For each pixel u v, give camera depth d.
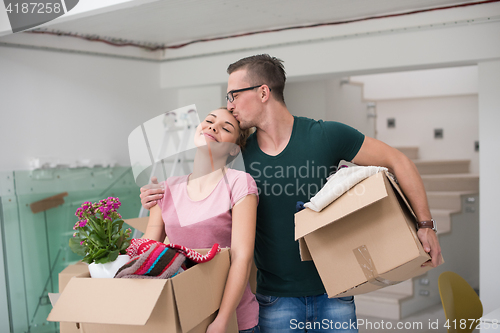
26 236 2.91
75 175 3.13
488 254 2.65
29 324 2.91
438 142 5.37
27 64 3.01
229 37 3.33
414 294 3.58
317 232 1.32
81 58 3.25
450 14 2.64
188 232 1.34
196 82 3.49
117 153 3.44
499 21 2.53
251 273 1.56
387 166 1.47
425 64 2.75
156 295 0.98
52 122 3.12
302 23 3.06
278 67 1.50
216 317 1.16
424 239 1.26
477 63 2.70
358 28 2.90
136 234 2.86
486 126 2.64
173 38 3.44
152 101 3.62
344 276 1.28
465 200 4.09
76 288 1.06
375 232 1.24
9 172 2.84
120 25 3.02
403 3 2.64
